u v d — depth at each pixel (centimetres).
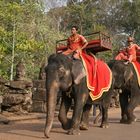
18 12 2211
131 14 5475
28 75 2430
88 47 1182
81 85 1066
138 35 5425
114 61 1433
